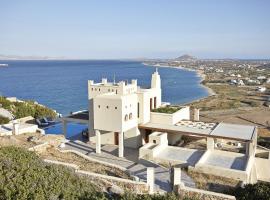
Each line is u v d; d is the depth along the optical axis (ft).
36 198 39.47
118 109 114.62
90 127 136.36
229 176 95.14
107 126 117.50
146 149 111.75
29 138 109.70
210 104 337.11
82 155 99.55
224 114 280.31
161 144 119.44
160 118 136.05
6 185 41.81
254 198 62.08
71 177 53.21
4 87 517.96
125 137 131.64
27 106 204.54
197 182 90.94
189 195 66.28
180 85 566.36
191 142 144.25
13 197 39.91
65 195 42.83
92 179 67.05
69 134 153.99
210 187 86.84
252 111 295.48
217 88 510.17
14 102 212.64
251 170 102.53
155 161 110.22
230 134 118.21
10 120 163.22
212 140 117.80
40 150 99.50
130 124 122.83
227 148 132.67
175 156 112.68
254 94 426.10
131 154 120.98
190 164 103.86
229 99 377.09
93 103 122.62
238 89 491.31
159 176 91.50
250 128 129.18
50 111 217.15
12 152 60.59
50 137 115.85
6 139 103.19
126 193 48.62
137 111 130.31
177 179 71.77
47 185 44.62
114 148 128.47
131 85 133.18
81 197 44.52
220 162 105.91
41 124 171.83
